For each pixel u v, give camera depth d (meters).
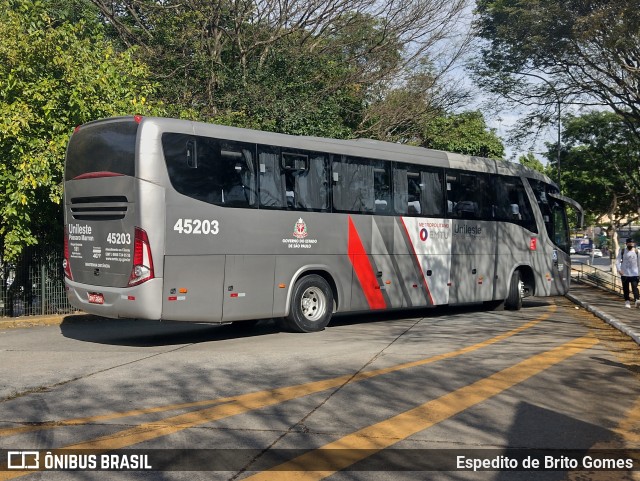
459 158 16.59
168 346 11.38
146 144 10.70
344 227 13.59
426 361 9.77
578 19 18.89
